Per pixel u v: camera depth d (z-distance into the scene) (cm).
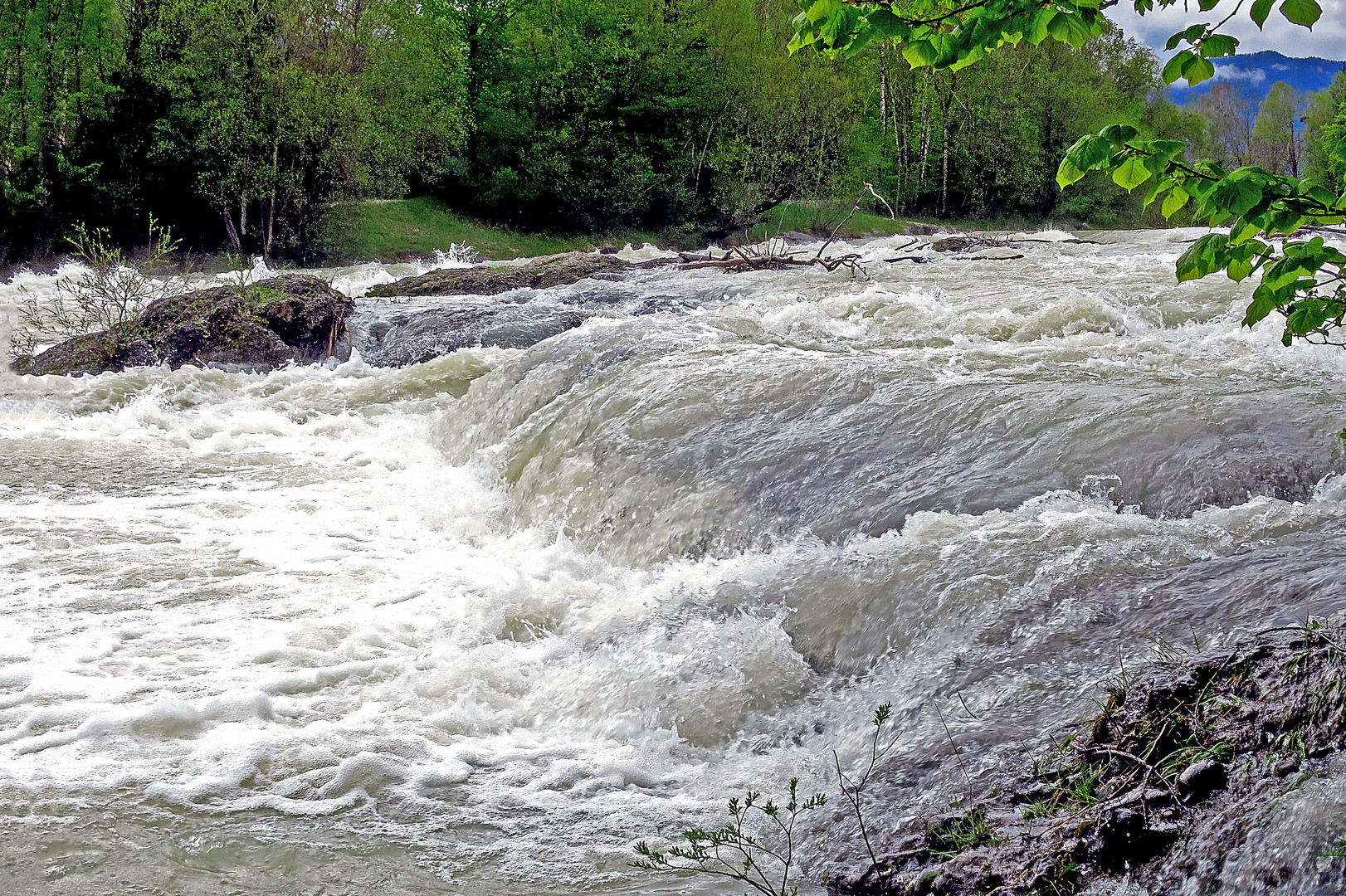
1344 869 219
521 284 1720
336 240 3123
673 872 328
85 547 675
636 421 756
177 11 2925
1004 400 652
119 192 2909
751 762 404
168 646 515
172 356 1222
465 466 893
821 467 633
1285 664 306
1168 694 324
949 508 550
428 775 394
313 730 429
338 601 589
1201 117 6794
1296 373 698
